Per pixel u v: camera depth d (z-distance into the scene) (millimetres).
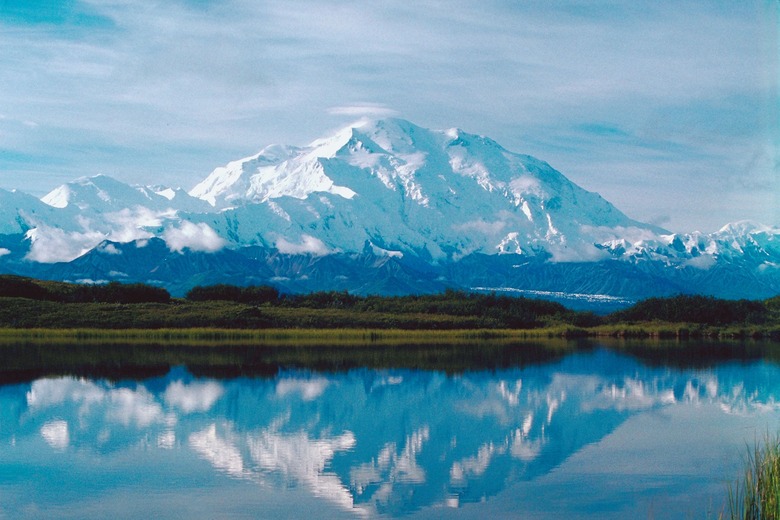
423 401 79938
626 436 65188
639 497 49500
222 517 46094
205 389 85750
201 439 63219
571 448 61156
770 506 40875
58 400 78625
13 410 73625
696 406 78375
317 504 48312
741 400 81625
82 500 48812
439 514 46812
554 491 50656
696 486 51469
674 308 191750
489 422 70312
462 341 153750
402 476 53812
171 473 54156
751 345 149000
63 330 148125
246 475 53844
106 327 157625
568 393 85375
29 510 47156
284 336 153500
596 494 50125
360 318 176375
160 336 148625
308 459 57750
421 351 129500
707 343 154625
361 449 60688
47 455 58375
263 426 67938
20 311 161750
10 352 118812
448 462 57156
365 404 78188
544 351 132625
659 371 104125
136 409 74500
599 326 186375
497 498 49406
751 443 62625
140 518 45906
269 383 90375
